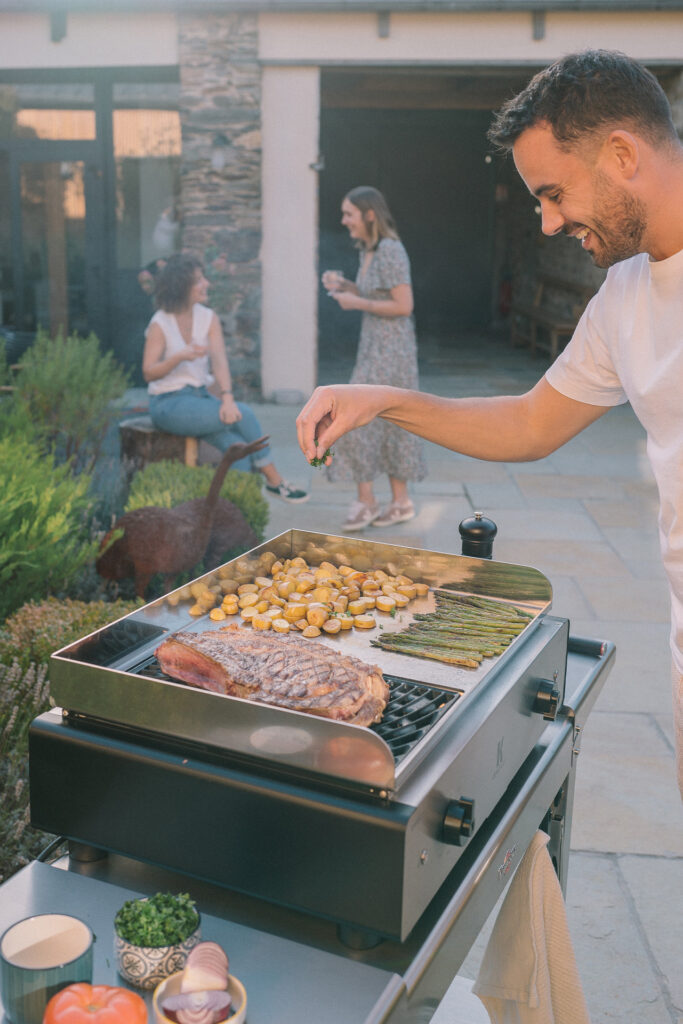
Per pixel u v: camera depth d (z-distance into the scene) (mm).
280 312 9312
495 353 13305
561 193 1414
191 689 1233
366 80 11680
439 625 1648
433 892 1227
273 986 1104
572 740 1758
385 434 5430
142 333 10156
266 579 1837
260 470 5840
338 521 5645
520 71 9320
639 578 4988
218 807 1221
